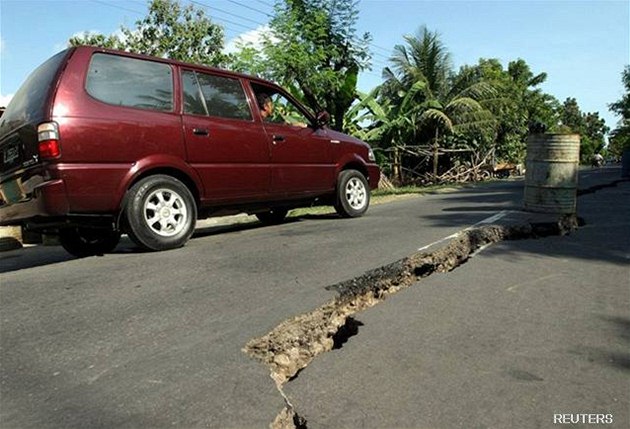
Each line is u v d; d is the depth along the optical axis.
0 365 2.25
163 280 3.49
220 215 5.27
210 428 1.77
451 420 1.85
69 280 3.55
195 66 5.04
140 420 1.82
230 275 3.59
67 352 2.37
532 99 37.28
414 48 20.23
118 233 4.99
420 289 3.38
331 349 2.67
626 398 2.02
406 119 17.22
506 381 2.14
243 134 5.22
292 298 3.06
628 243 4.74
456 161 21.19
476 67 20.55
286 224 6.32
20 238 7.74
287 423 1.86
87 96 4.13
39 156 3.93
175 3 13.91
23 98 4.31
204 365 2.22
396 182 18.44
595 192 10.00
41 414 1.86
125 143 4.26
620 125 34.25
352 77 13.46
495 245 4.78
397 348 2.46
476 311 2.96
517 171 27.09
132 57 4.55
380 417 1.87
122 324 2.69
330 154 6.25
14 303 3.06
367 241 4.70
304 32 12.30
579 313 2.93
